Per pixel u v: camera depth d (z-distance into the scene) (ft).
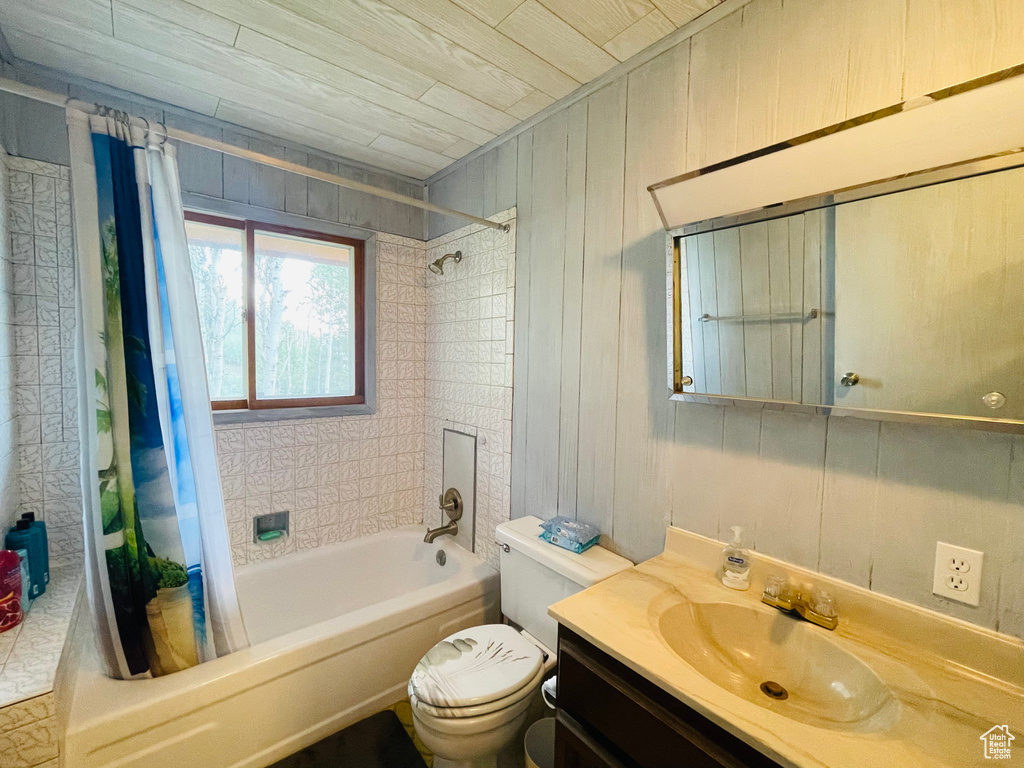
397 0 3.80
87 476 3.89
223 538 4.51
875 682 2.73
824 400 3.19
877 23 3.07
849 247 2.97
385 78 4.97
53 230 4.98
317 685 4.87
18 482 4.81
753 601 3.50
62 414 5.08
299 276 7.08
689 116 4.12
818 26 3.33
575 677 3.19
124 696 3.90
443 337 7.66
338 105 5.54
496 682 4.05
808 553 3.47
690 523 4.22
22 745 3.12
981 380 2.57
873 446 3.15
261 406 6.72
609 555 4.78
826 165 2.88
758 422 3.74
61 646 3.67
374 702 5.32
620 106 4.73
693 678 2.59
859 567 3.23
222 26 4.17
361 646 5.17
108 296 3.89
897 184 2.67
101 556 3.91
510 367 6.23
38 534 4.42
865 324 2.96
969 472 2.78
